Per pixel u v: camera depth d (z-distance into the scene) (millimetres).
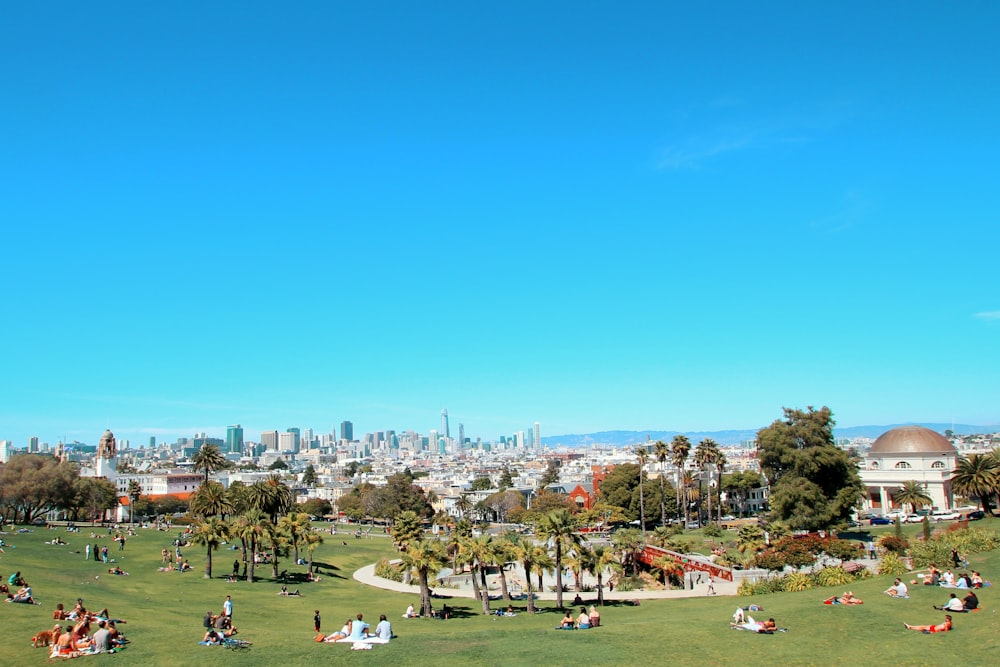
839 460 114750
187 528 143625
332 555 122875
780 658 39406
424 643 44031
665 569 88812
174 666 36906
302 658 39562
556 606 71688
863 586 65500
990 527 94875
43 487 151125
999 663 36219
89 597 61344
